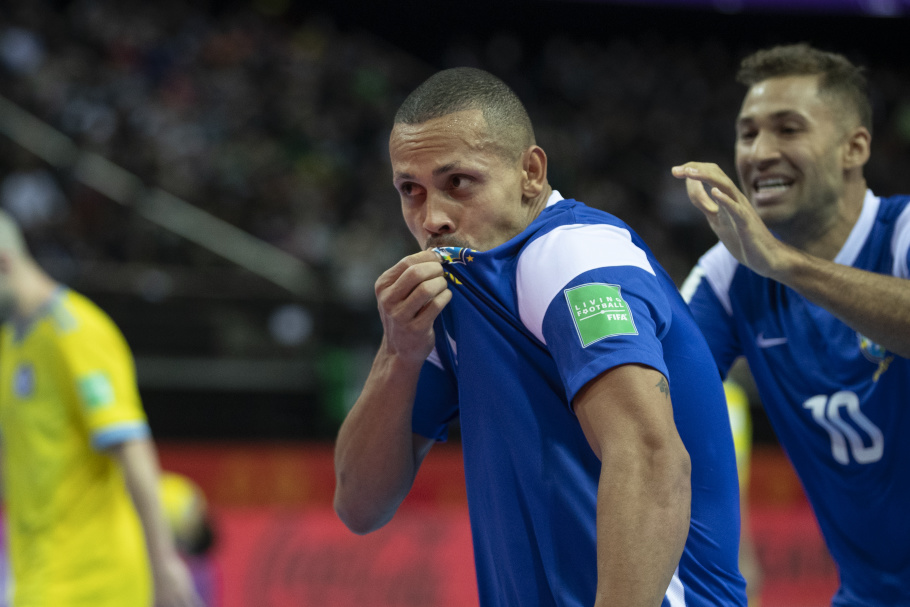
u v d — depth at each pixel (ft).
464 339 9.07
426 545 38.29
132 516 18.84
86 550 17.94
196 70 88.63
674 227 84.69
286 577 37.06
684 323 9.02
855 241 12.29
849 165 12.25
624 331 7.87
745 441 21.22
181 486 27.71
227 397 52.85
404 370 9.78
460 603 38.04
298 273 65.82
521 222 9.17
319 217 76.33
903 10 79.92
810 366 12.20
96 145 73.36
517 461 8.68
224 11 103.81
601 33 114.42
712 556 8.91
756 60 12.60
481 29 113.50
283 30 102.83
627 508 7.42
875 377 11.57
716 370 9.31
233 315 59.93
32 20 82.69
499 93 8.93
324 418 51.98
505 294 8.75
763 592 40.42
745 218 9.96
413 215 9.18
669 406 7.88
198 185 74.90
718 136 105.09
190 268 64.95
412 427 10.68
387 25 112.27
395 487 10.57
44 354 18.11
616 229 8.91
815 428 12.27
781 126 12.16
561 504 8.45
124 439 17.83
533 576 8.65
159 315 58.34
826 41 110.22
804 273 10.27
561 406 8.63
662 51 112.88
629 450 7.58
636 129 101.71
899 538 11.75
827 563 41.42
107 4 90.63
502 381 8.78
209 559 36.09
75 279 57.62
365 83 99.04
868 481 11.89
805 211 12.21
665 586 7.46
